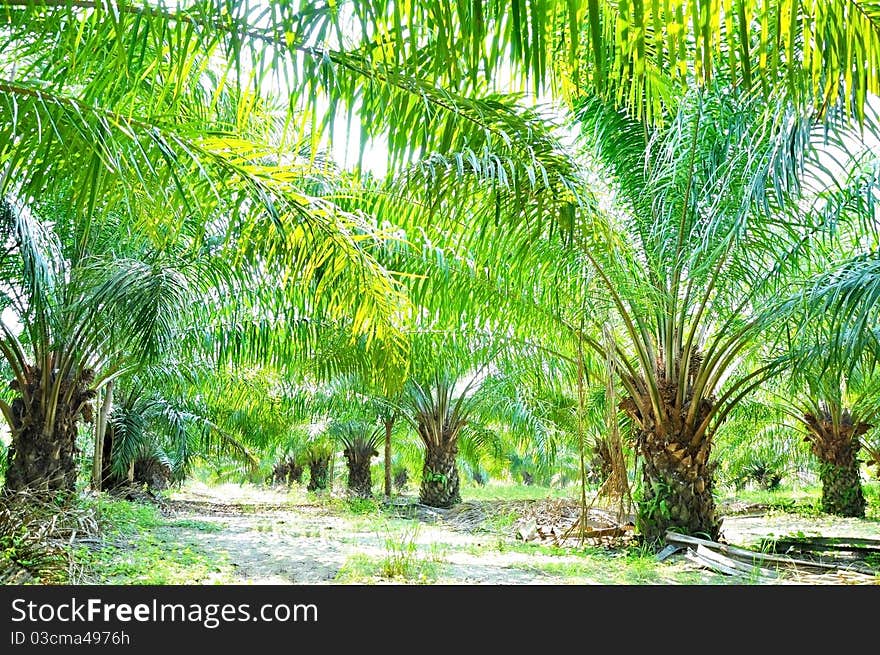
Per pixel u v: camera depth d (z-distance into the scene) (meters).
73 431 8.18
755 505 15.88
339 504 15.37
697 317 7.72
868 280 5.35
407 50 3.03
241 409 16.36
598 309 7.11
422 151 3.53
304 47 2.87
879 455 14.53
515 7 1.86
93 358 8.78
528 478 30.78
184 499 17.16
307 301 8.44
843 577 6.32
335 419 18.44
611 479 8.03
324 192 5.64
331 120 3.01
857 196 6.28
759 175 5.72
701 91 5.71
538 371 9.92
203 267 6.57
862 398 12.14
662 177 6.90
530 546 8.14
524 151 3.81
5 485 7.86
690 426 7.87
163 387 12.59
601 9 2.37
